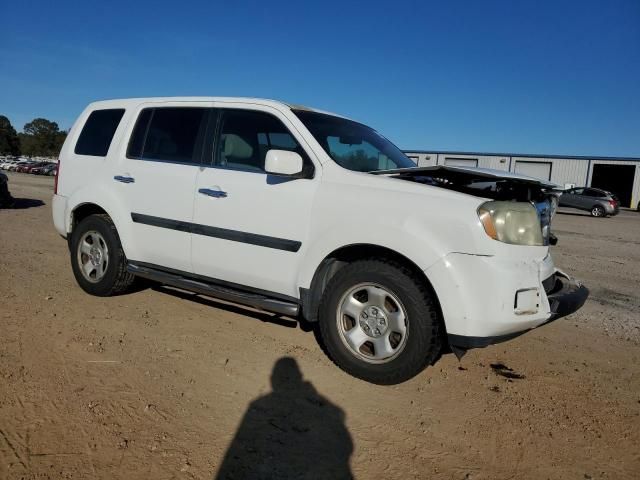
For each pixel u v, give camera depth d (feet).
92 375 10.89
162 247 14.53
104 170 15.97
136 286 17.93
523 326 10.55
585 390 11.64
